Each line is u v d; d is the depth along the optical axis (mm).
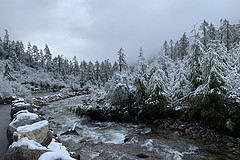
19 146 2203
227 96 4512
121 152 4141
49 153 2047
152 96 6645
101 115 7777
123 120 7176
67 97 19141
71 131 6082
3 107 10305
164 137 5031
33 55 57594
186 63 6488
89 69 33906
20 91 13766
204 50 5719
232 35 18562
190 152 3916
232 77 5012
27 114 4152
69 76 53719
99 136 5539
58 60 56406
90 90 25328
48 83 37875
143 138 5055
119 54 21938
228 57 5797
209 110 4660
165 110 6082
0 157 3086
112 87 8141
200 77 5527
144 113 6676
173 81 8312
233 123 4086
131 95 7766
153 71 7969
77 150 4367
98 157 3889
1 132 4801
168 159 3633
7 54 48156
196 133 4902
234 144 3967
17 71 39469
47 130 3348
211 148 3988
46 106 12945
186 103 5941
